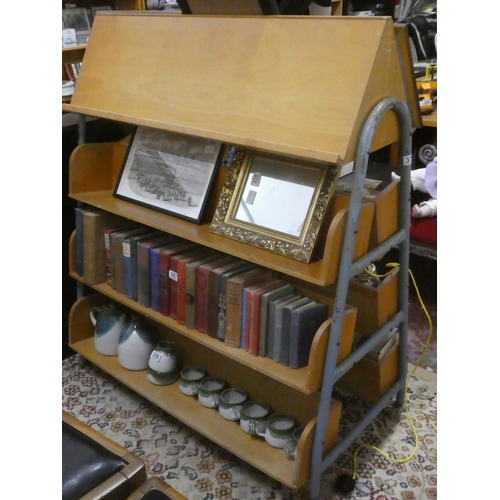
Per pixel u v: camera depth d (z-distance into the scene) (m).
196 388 1.82
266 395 1.75
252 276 1.54
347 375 1.81
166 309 1.75
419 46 3.04
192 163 1.70
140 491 1.06
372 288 1.58
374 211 1.42
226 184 1.57
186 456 1.71
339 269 1.29
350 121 1.21
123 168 1.88
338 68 1.26
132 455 1.15
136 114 1.59
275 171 1.48
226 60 1.45
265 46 1.39
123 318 2.04
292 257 1.38
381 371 1.71
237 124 1.38
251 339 1.52
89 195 1.93
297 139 1.27
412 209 2.37
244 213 1.52
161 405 1.79
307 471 1.46
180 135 1.75
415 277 2.76
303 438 1.39
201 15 1.55
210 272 1.57
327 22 1.30
